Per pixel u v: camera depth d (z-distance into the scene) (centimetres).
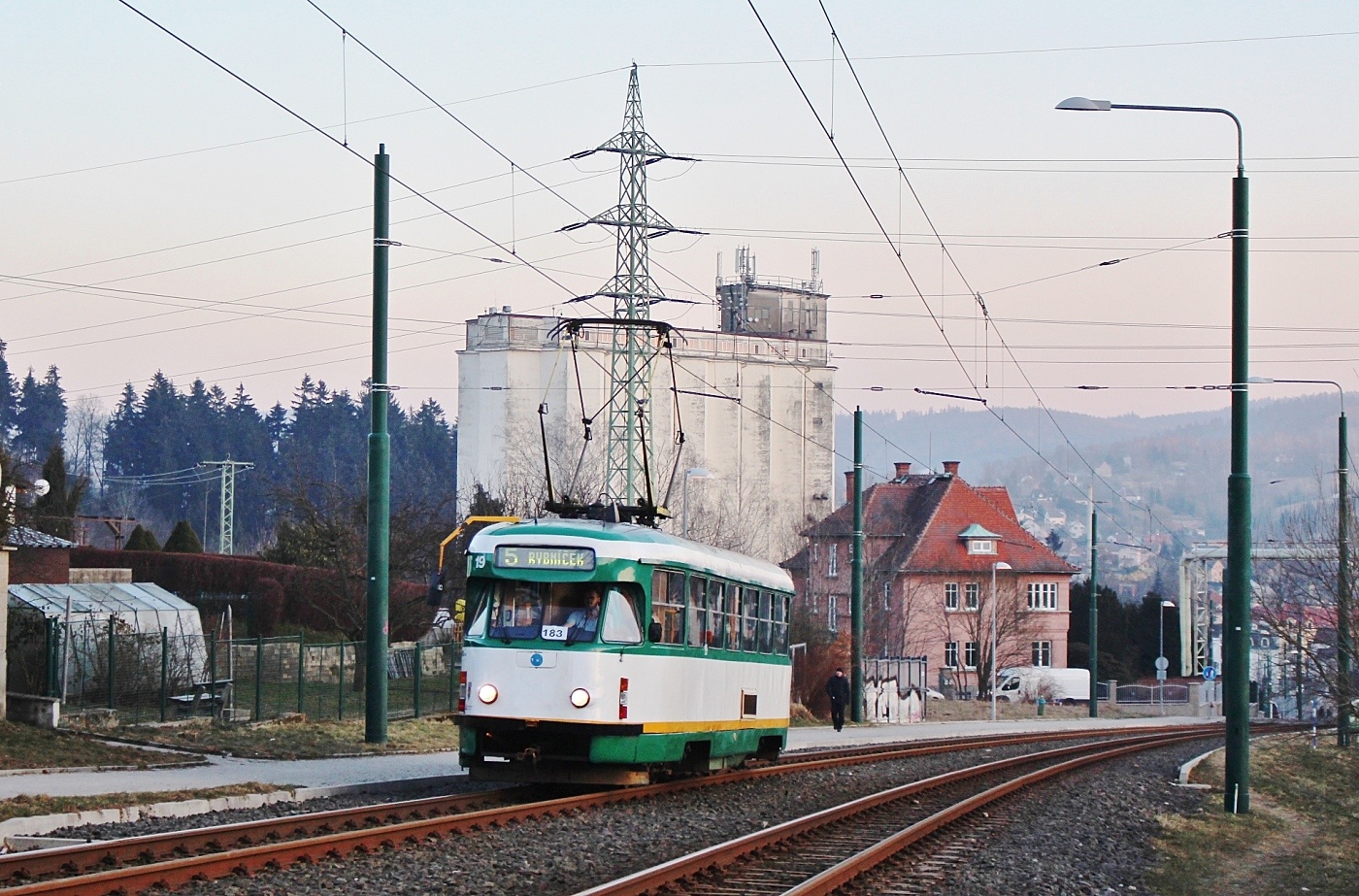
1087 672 11000
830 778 3212
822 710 6669
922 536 11306
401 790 2450
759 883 1661
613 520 2788
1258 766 4619
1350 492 5478
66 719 3381
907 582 10994
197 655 4666
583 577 2484
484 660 2470
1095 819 2605
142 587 5388
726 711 2878
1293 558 6094
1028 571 11588
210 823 1938
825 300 13012
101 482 19062
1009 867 1920
